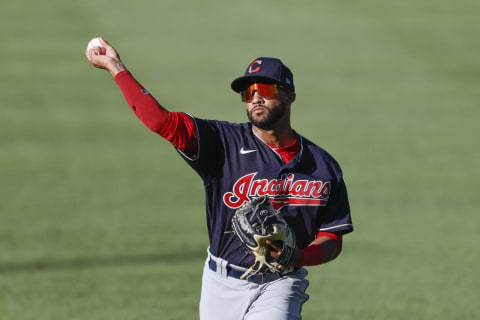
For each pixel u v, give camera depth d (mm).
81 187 53094
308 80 90312
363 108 79688
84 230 42406
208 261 17031
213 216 16562
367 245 39906
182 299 29844
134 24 114000
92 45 16734
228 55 99812
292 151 16547
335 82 89812
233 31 111375
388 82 90375
